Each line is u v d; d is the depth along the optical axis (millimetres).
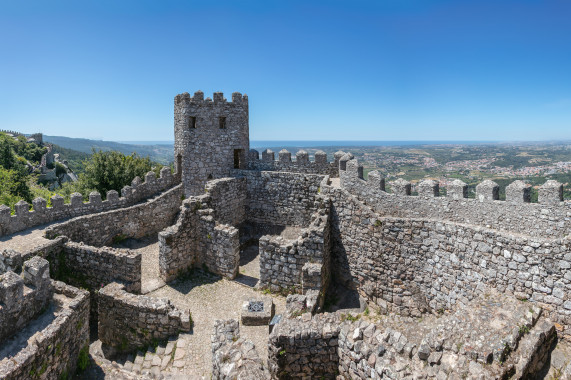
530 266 12039
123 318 14750
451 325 10523
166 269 18328
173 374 12203
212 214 19922
